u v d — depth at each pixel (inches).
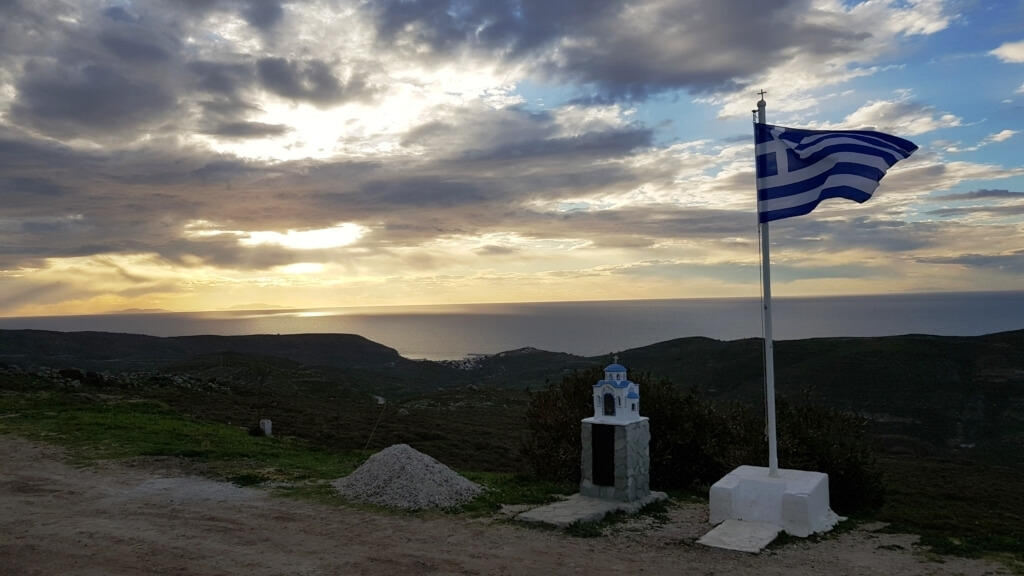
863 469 552.1
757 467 466.6
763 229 427.2
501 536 381.1
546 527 401.7
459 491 478.0
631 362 4458.7
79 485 505.4
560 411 622.2
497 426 1673.2
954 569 339.0
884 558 356.8
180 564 320.5
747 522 406.9
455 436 1307.8
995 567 343.6
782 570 328.2
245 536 372.5
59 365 4439.0
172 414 1014.4
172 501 458.0
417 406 2378.2
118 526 390.9
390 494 460.8
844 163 399.2
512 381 4621.1
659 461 582.2
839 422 586.2
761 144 430.9
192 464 594.9
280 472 565.6
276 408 1455.5
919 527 455.2
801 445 554.6
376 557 335.9
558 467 590.2
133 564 319.3
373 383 3882.9
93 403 1032.2
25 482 513.3
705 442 592.7
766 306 429.4
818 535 399.5
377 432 1232.2
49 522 398.9
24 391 1135.6
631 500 461.1
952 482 1119.0
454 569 318.3
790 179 417.7
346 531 386.3
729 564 336.2
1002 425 2401.6
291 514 425.1
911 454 2122.3
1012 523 582.2
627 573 317.4
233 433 868.6
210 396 1518.2
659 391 614.9
